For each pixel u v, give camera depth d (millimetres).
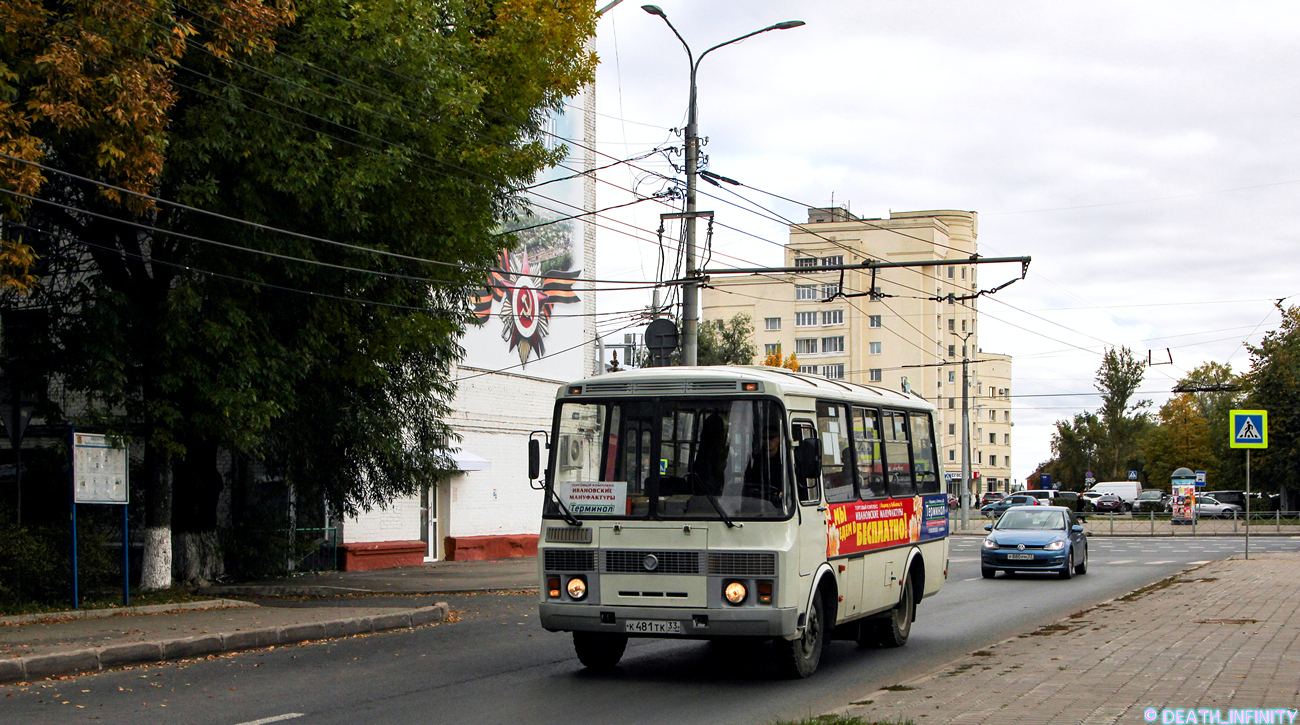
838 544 12039
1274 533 55406
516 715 9328
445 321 19609
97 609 16422
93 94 14227
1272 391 66188
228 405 16875
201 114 16156
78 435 16703
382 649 13688
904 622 14398
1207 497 72812
